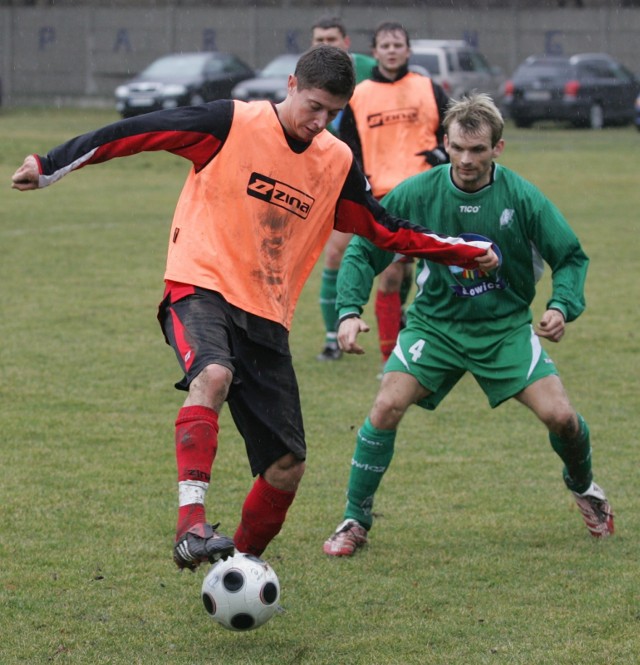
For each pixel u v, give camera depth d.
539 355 14.05
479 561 13.76
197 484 10.01
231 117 11.27
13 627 11.62
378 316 23.31
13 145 67.31
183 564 9.73
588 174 62.06
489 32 109.44
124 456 17.94
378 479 14.03
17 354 24.66
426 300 14.31
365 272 13.92
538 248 13.98
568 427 13.72
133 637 11.45
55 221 44.62
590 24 108.06
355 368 24.62
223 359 10.56
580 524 15.21
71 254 37.47
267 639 11.47
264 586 10.78
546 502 16.11
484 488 16.72
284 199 11.45
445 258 12.39
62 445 18.45
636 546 14.31
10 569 13.20
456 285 13.90
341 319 13.68
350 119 24.77
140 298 30.98
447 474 17.38
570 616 12.05
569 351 25.97
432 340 14.18
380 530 14.90
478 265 12.44
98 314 28.92
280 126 11.36
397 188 14.31
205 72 88.00
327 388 22.78
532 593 12.72
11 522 14.81
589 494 14.55
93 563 13.44
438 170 14.09
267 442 11.47
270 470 11.63
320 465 17.77
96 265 35.69
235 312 11.31
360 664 10.88
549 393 13.79
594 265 36.91
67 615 11.97
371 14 109.94
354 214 12.14
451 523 15.18
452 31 109.75
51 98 108.69
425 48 88.38
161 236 41.62
